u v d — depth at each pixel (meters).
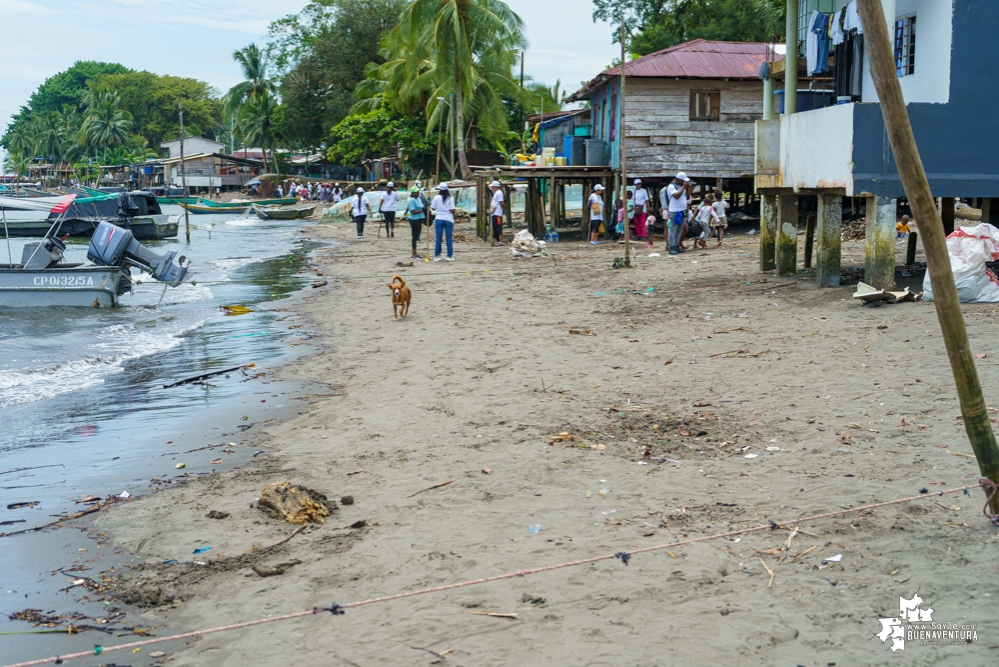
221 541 5.53
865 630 4.00
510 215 35.47
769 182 15.04
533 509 5.76
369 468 6.86
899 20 13.20
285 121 73.75
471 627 4.24
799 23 15.38
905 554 4.69
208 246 33.09
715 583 4.53
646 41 44.03
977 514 5.07
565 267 19.95
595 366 9.90
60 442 8.09
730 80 25.66
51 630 4.51
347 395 9.45
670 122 25.73
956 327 4.38
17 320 15.45
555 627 4.18
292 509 5.84
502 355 10.88
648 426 7.47
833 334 10.30
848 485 5.74
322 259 25.55
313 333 13.56
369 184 58.88
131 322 15.20
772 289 14.07
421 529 5.53
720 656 3.85
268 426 8.38
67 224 38.06
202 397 9.71
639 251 22.66
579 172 26.89
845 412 7.38
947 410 7.12
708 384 8.73
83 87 145.75
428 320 13.96
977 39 11.84
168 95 119.19
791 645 3.91
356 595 4.68
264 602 4.68
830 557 4.73
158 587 4.91
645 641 4.00
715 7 43.53
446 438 7.54
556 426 7.67
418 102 49.06
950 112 11.91
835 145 12.26
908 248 15.16
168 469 7.18
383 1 66.38
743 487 5.90
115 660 4.19
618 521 5.45
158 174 96.12
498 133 48.47
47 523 6.04
